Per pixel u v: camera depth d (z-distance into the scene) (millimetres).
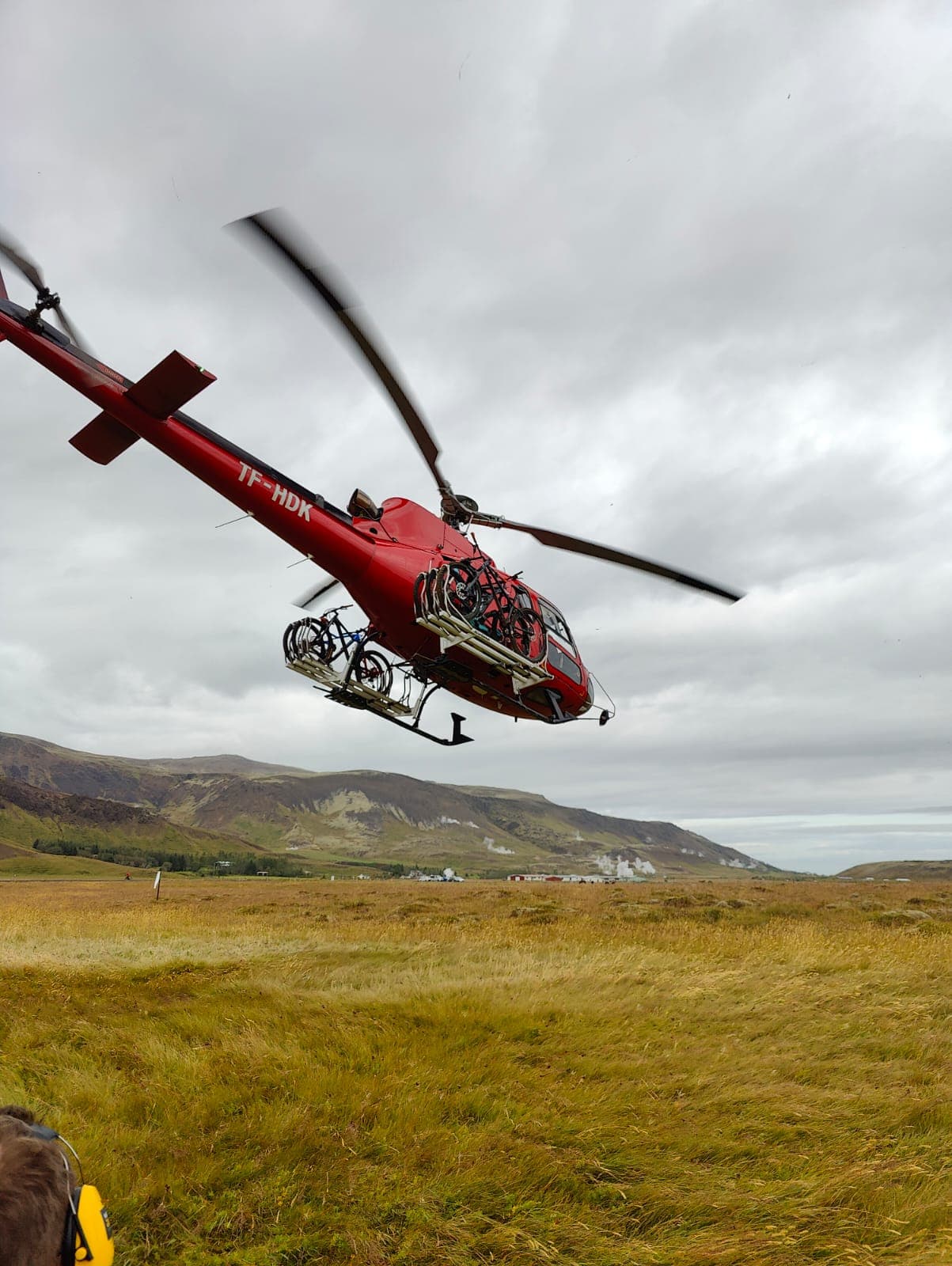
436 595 9336
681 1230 4035
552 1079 6234
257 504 9469
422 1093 5727
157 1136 4992
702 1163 4805
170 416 9094
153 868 177125
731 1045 7164
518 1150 4824
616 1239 3939
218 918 21625
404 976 10469
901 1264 3645
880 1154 4871
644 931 16016
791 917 19406
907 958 11562
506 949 13500
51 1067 6363
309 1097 5664
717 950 12750
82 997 8930
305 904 26031
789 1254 3754
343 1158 4711
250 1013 8062
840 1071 6453
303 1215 4062
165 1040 7121
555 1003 8562
